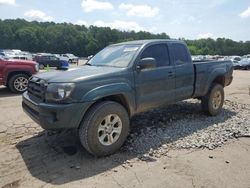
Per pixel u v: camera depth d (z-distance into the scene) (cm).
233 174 369
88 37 10325
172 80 530
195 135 509
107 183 346
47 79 407
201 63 606
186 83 567
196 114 658
